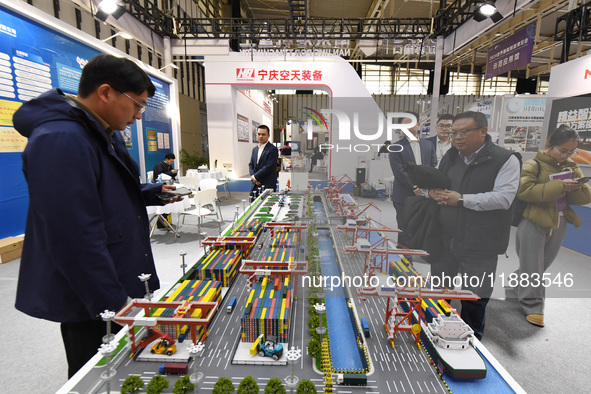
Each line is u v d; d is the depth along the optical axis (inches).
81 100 36.0
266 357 36.2
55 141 30.4
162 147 294.2
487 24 209.9
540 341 84.4
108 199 37.2
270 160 157.2
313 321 40.9
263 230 84.7
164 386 30.3
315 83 299.0
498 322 92.3
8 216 145.0
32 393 65.0
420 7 346.9
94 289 32.5
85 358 39.4
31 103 33.0
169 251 151.3
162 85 291.4
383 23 272.1
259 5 417.7
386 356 37.3
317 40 301.4
